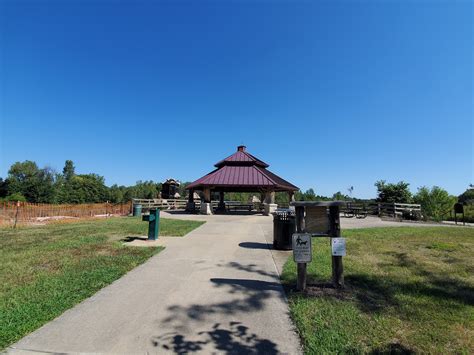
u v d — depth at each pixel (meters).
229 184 22.53
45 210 22.81
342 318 4.12
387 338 3.59
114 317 4.20
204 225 14.36
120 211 25.84
